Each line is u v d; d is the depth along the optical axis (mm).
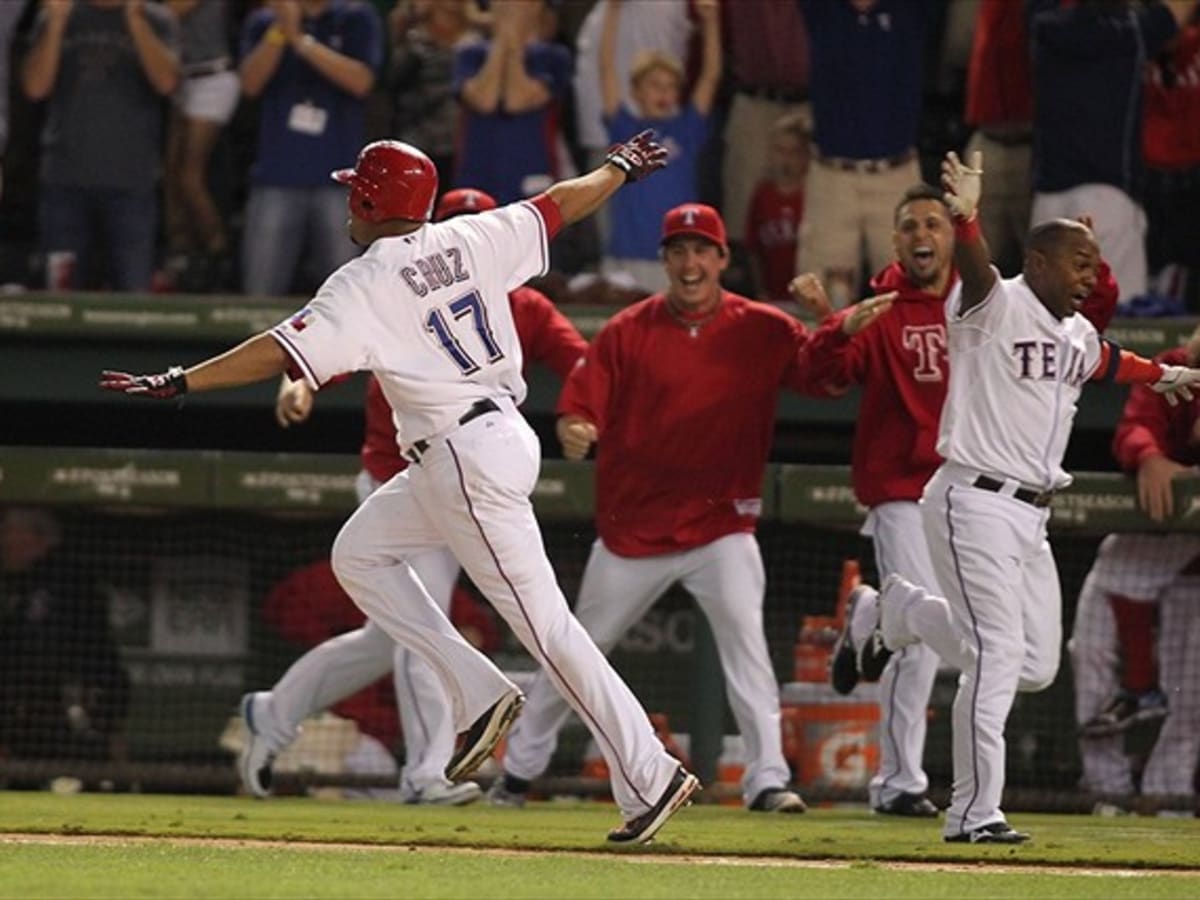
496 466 22734
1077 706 38250
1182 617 37688
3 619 40562
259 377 22281
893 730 32406
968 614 25266
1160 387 25875
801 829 28766
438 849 24328
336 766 38625
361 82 41969
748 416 32781
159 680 40906
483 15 43562
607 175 23875
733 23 42844
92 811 30766
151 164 42562
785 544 40594
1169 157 43250
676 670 40781
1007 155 42406
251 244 42250
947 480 25344
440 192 43000
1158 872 22922
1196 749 37625
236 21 45688
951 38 45531
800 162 42781
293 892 18750
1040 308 24953
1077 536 37938
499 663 39625
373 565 23828
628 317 32906
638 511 33281
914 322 31656
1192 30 42750
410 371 22672
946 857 23719
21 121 45500
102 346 41344
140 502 38281
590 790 37469
